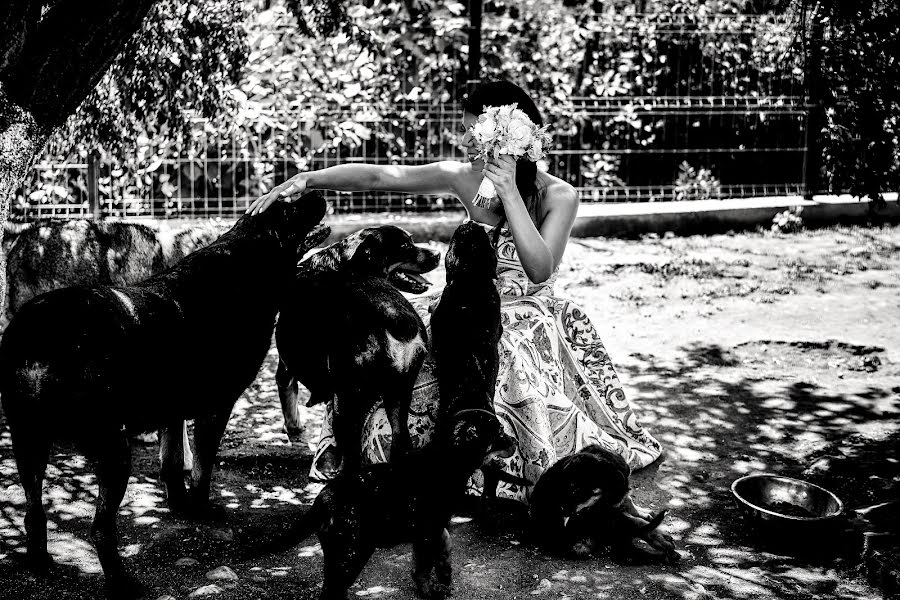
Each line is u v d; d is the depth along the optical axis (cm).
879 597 401
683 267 980
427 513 374
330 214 1073
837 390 657
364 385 425
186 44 680
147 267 587
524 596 394
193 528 447
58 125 405
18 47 381
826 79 593
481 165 519
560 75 1145
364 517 361
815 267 990
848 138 597
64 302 362
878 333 780
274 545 378
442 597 390
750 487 476
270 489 498
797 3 631
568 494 417
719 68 1200
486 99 502
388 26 1095
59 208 920
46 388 354
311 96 1009
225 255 422
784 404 630
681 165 1215
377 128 1074
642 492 497
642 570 418
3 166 389
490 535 446
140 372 377
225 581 398
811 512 465
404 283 473
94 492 485
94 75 396
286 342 460
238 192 1041
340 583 362
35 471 378
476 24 1055
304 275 456
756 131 1202
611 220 1116
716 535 453
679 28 1177
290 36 970
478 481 452
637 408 619
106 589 384
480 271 441
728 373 688
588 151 1137
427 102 1104
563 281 927
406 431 432
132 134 785
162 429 419
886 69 577
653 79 1184
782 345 750
